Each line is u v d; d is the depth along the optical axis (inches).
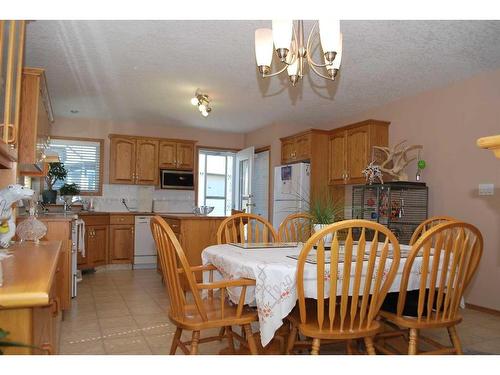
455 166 163.2
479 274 151.9
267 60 86.7
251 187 260.8
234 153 296.5
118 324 124.6
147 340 110.0
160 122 259.3
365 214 191.3
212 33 121.7
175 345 83.6
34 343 43.5
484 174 151.4
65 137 244.1
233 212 172.4
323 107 211.0
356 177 200.2
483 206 151.3
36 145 109.1
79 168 248.5
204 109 179.3
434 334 119.6
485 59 139.7
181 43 129.7
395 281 79.7
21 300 38.1
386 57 138.9
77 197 245.3
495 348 108.2
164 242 76.8
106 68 154.3
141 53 138.6
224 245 103.0
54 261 59.4
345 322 75.6
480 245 78.6
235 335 92.2
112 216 233.3
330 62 82.1
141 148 252.2
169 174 256.5
